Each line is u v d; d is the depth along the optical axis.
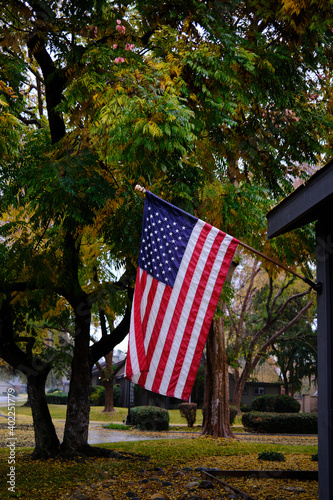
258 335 30.09
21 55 10.50
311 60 10.59
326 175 5.25
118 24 8.44
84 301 11.28
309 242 10.38
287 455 13.17
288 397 30.88
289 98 10.41
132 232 8.55
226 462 11.41
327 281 5.87
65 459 10.94
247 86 9.70
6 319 11.43
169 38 8.79
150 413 22.70
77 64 8.60
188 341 5.85
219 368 18.58
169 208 6.23
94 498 7.52
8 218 12.43
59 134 10.12
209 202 9.59
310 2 9.21
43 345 14.72
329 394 5.63
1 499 7.38
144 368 5.79
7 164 9.30
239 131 10.70
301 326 37.38
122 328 11.84
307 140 10.66
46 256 9.80
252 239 10.35
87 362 11.69
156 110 7.25
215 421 18.22
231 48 8.77
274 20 10.44
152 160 7.78
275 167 10.97
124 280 10.80
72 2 8.51
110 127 7.27
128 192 8.61
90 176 8.19
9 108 8.94
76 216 7.87
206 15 8.83
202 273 6.00
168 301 5.97
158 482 8.80
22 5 8.69
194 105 8.89
